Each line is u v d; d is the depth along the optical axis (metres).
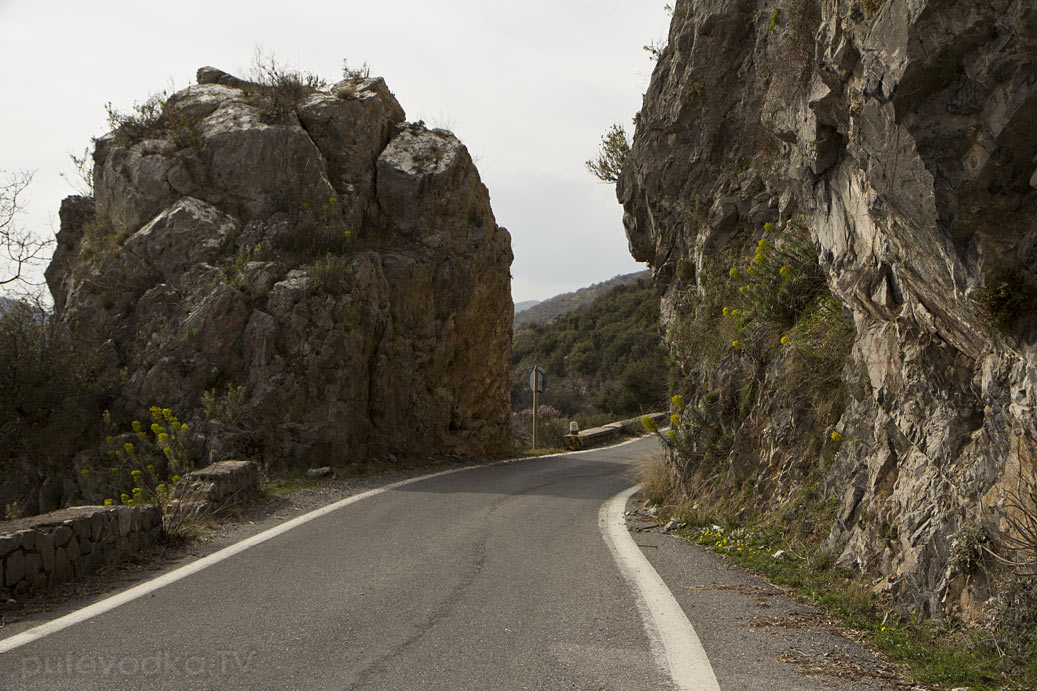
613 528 9.99
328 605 5.78
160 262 18.23
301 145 19.42
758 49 13.49
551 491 14.23
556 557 7.80
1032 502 4.76
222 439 15.14
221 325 16.42
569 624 5.27
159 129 20.84
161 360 16.20
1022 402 4.89
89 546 6.96
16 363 15.73
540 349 73.44
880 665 4.56
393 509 11.18
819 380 9.27
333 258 17.97
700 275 14.16
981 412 5.92
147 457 14.79
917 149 4.69
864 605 5.91
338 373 16.98
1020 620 4.63
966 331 5.56
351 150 20.98
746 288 11.58
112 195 20.25
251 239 18.53
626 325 67.94
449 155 22.02
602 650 4.68
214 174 19.48
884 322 7.54
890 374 7.23
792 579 6.92
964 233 4.77
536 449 28.28
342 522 9.92
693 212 15.01
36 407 15.81
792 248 10.71
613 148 19.72
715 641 4.89
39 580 6.23
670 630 5.11
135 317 17.53
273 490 13.03
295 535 8.93
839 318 9.43
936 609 5.47
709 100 14.62
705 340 13.17
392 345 19.23
